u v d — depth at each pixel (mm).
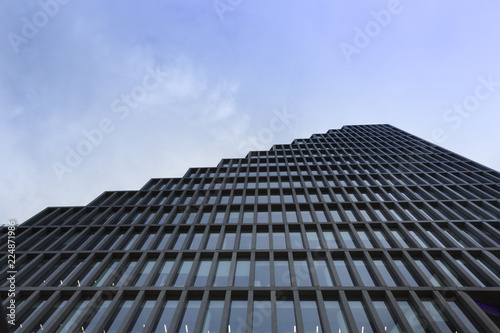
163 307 18016
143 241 26484
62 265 22641
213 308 17734
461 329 14867
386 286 18078
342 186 35406
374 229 25859
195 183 41844
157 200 36250
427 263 20656
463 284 18672
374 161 44594
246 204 31484
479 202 29750
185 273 21234
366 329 15656
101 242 26000
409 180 36094
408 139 56188
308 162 47281
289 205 30859
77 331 16594
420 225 25719
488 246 22562
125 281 20188
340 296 17562
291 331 16016
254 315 17016
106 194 39250
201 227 27703
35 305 18891
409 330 15023
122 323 16438
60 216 33656
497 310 16500
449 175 37406
